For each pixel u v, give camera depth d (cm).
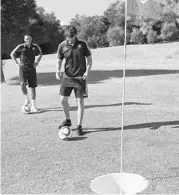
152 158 537
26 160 532
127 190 427
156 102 1014
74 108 926
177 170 488
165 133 675
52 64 3253
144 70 2209
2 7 1831
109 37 6178
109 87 1423
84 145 604
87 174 476
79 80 657
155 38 5478
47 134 674
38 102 1034
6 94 1267
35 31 5622
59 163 519
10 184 444
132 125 735
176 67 2408
